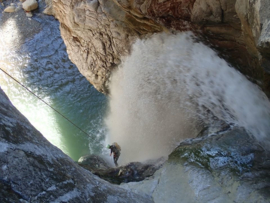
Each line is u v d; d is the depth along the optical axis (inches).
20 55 604.1
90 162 276.7
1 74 571.2
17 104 519.2
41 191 81.3
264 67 142.4
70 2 299.9
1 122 86.7
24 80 561.9
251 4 136.0
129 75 333.4
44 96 525.3
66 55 596.1
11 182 75.5
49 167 91.0
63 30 354.0
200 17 208.5
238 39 191.9
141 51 297.9
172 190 150.2
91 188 104.7
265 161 155.3
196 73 253.3
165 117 301.0
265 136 187.9
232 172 145.5
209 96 249.3
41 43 621.3
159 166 203.5
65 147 428.5
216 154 160.9
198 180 148.3
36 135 102.2
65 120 473.4
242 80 209.5
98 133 428.8
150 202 141.6
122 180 195.9
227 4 181.8
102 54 339.9
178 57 258.5
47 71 574.9
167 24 241.6
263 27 124.9
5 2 706.8
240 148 164.1
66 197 87.3
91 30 318.7
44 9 679.7
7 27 655.8
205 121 256.5
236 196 131.1
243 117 207.3
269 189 127.9
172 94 292.7
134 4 241.3
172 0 219.3
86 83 533.0
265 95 186.2
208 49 227.5
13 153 81.4
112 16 285.6
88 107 479.2
